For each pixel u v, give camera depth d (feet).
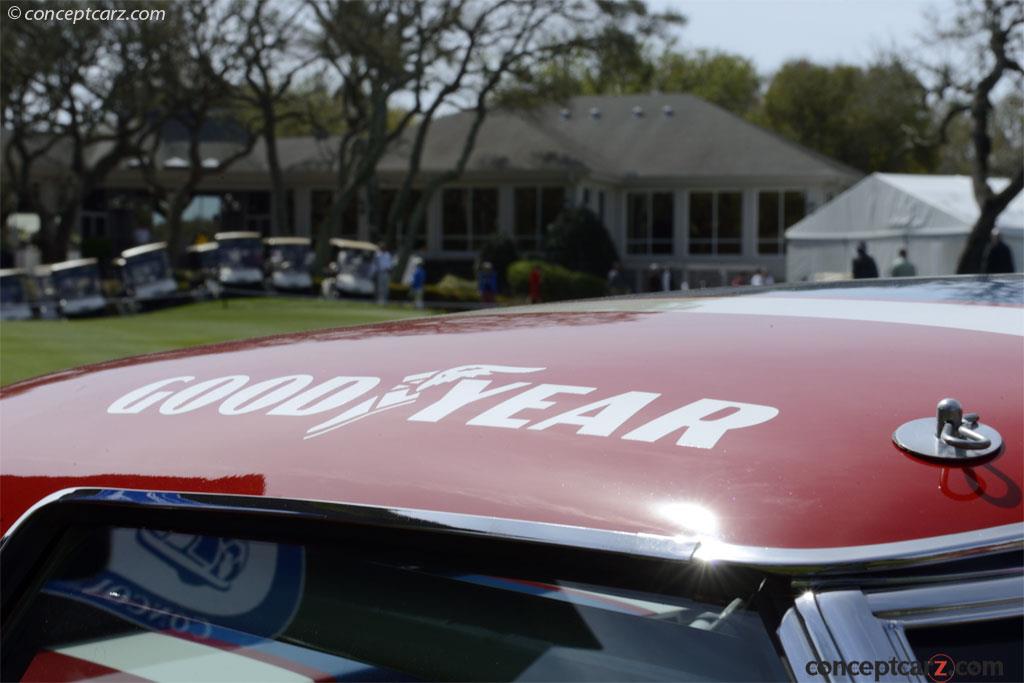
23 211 132.67
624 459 3.28
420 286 95.25
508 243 122.21
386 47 109.29
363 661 3.35
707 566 2.81
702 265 135.74
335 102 136.36
